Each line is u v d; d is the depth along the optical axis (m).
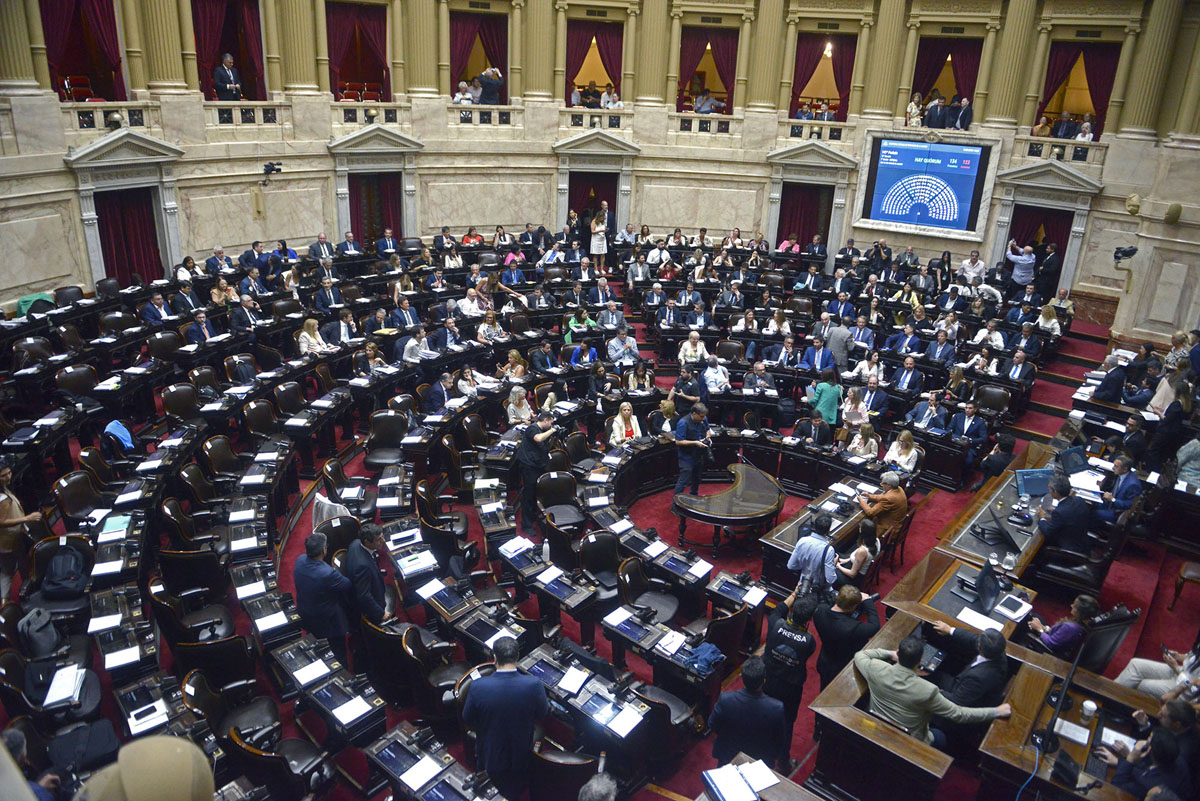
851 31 23.66
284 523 11.30
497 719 6.13
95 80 18.44
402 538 9.49
